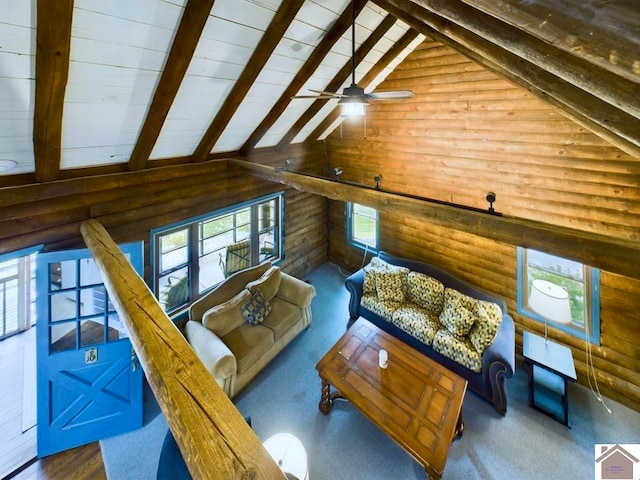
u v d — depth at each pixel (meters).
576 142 3.18
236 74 2.71
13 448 2.87
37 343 2.73
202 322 3.72
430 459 2.25
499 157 3.79
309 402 3.41
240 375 3.44
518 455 2.82
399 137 4.82
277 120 4.02
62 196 2.76
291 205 5.73
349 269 6.57
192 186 3.89
